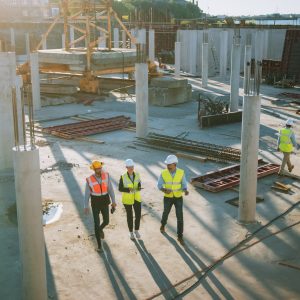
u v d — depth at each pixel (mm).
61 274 7305
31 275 5949
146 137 16984
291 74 35438
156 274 7332
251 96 8641
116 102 26578
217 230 9078
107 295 6723
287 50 35500
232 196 11070
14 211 10109
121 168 13305
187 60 45156
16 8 58906
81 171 13000
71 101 26203
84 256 7918
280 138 12383
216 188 11227
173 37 52406
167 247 8297
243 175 9172
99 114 22484
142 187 11625
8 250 8180
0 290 6871
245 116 8805
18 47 52594
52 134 17547
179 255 7996
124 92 30062
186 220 9562
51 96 26625
